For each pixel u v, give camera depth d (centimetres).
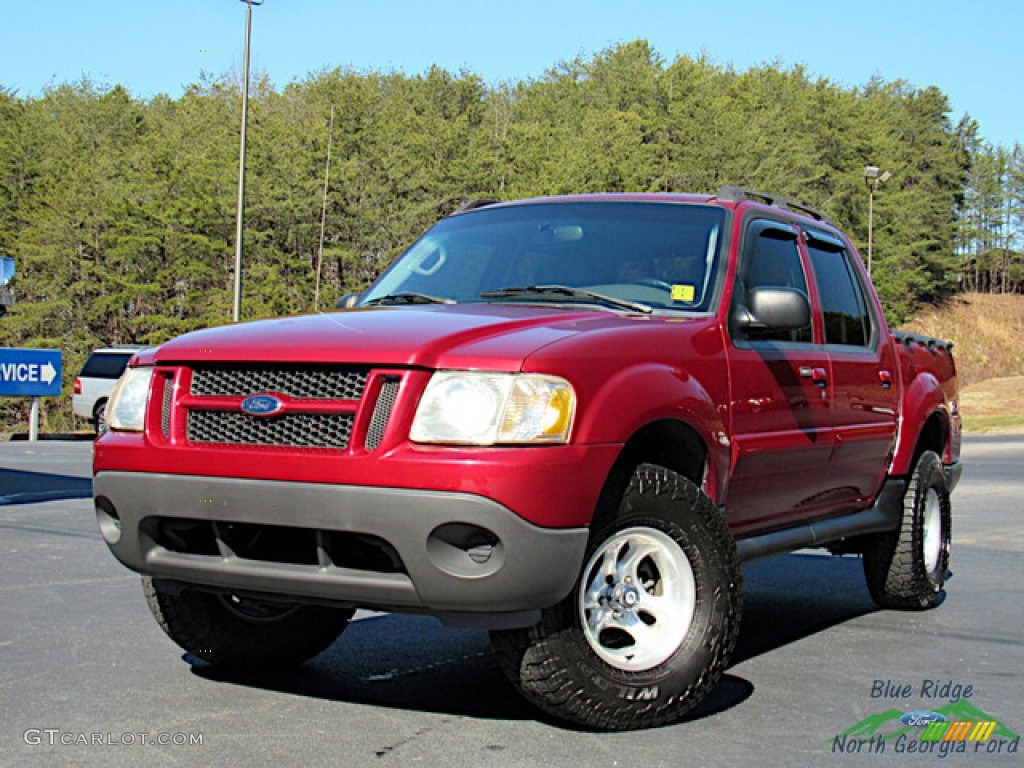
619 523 382
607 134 8119
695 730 396
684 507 397
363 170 6625
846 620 628
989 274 13488
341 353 364
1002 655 536
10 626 548
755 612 653
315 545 373
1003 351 9962
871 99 11750
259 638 464
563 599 364
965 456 2250
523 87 10500
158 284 5853
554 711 377
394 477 347
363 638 550
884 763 367
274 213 6328
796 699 446
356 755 357
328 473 354
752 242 509
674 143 8344
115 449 399
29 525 923
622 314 439
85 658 488
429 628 576
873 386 587
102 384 2538
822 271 579
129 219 5800
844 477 562
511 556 345
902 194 9469
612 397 375
